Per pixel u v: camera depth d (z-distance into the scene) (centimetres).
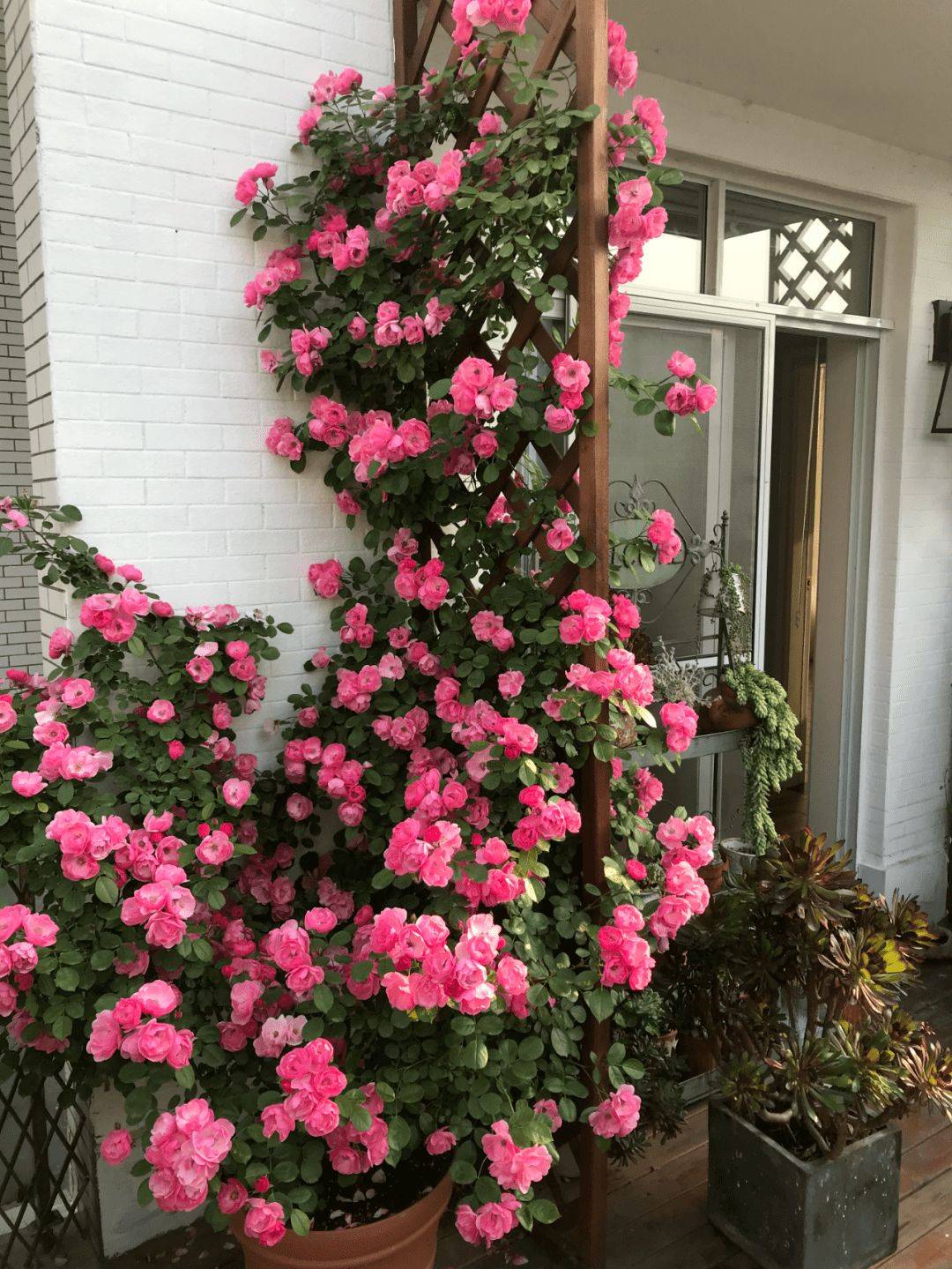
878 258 385
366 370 248
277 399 246
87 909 188
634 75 201
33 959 169
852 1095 214
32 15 206
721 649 341
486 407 196
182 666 224
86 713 210
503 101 210
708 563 341
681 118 306
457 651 223
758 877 242
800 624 442
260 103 236
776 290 356
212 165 230
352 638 246
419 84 248
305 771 240
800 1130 226
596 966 194
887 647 399
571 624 196
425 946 157
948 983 357
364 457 218
